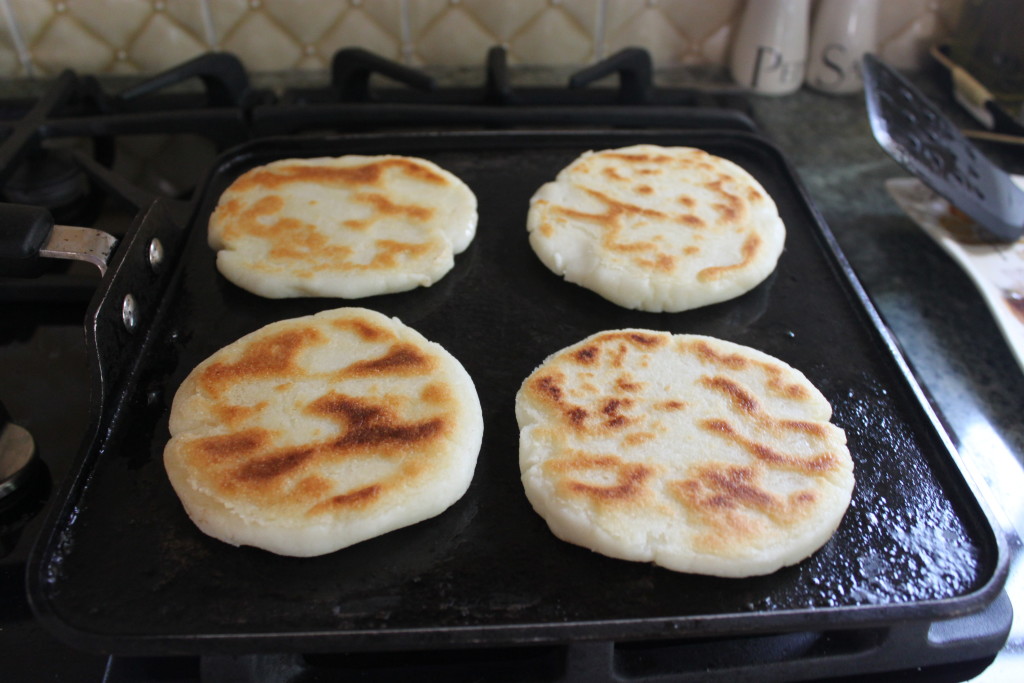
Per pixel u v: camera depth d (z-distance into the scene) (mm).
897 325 1207
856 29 1678
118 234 1333
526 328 1067
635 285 1077
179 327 1043
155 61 1687
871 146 1618
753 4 1670
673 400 921
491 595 768
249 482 815
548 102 1592
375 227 1164
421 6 1670
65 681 746
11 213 845
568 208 1211
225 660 704
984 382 1120
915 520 833
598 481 825
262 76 1724
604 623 694
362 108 1446
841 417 950
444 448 856
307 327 1004
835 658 750
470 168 1337
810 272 1161
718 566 767
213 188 1279
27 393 1051
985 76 1674
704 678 742
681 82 1771
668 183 1268
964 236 1263
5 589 822
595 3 1694
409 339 993
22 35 1616
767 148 1379
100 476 857
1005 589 853
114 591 755
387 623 741
